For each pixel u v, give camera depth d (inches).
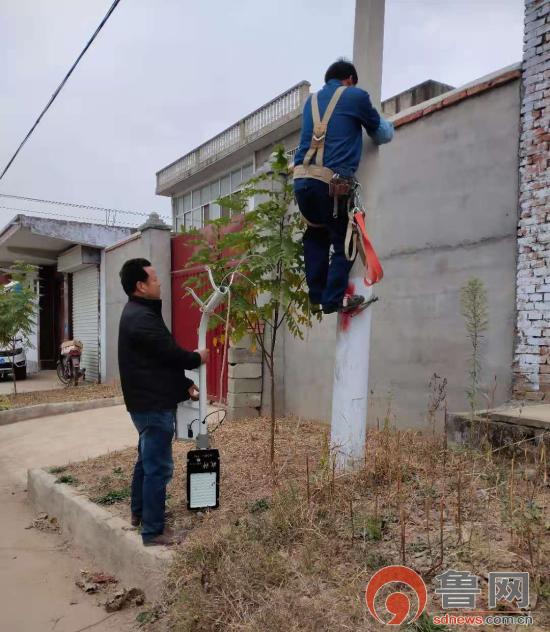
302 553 108.3
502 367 176.4
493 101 180.7
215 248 185.3
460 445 151.6
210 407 305.3
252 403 264.1
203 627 101.1
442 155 196.1
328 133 134.6
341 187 131.6
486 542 102.8
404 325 208.7
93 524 155.3
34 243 588.7
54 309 757.9
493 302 179.0
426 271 201.0
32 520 191.5
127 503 166.4
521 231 171.6
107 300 523.5
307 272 152.7
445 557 99.5
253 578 105.3
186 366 136.4
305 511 123.0
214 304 150.3
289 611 92.5
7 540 173.8
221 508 145.3
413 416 203.9
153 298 137.9
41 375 689.0
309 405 256.7
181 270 384.8
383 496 130.4
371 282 138.3
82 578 143.9
